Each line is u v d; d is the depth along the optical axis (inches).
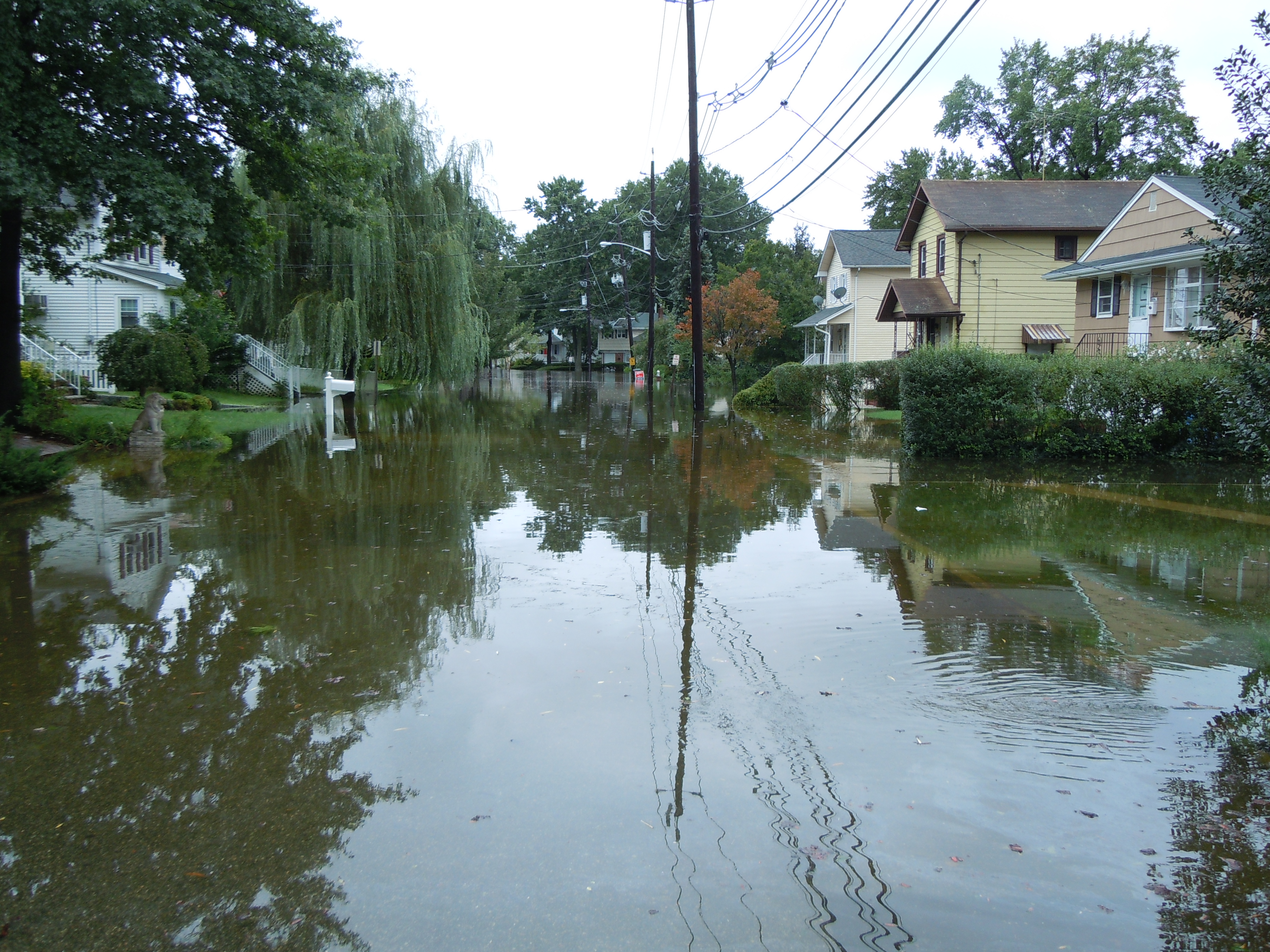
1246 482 532.4
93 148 503.2
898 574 316.2
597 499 489.1
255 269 665.0
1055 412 655.1
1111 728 187.8
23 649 239.3
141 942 122.0
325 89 599.5
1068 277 930.1
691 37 941.8
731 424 1032.2
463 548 362.0
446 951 119.6
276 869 138.7
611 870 137.8
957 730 187.2
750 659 230.5
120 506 457.7
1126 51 1605.6
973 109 1766.7
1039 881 134.7
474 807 156.9
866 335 1536.7
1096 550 352.2
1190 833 147.6
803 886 133.5
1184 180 826.8
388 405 1347.2
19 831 149.9
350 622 262.8
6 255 631.2
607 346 3909.9
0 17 464.1
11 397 652.7
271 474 586.9
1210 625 254.7
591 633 253.0
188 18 507.8
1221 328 258.2
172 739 185.0
